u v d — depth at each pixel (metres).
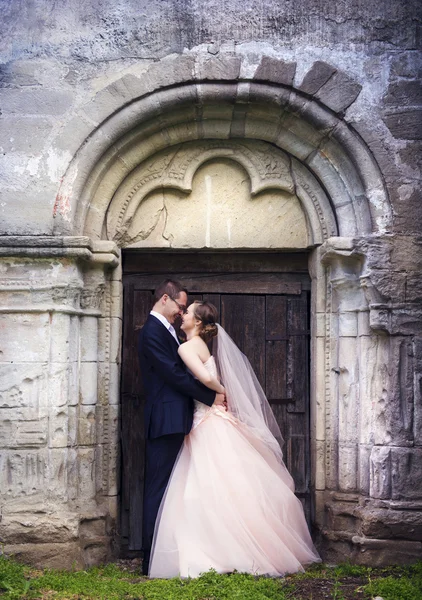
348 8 5.39
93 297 5.38
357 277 5.34
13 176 5.21
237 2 5.36
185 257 5.78
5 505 4.99
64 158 5.22
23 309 5.11
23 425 5.05
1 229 5.16
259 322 5.74
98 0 5.36
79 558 4.94
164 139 5.49
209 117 5.45
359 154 5.27
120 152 5.41
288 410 5.71
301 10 5.37
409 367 5.14
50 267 5.17
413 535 4.98
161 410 5.04
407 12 5.39
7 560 4.77
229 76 5.26
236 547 4.69
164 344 5.16
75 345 5.26
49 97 5.27
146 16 5.34
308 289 5.75
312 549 5.10
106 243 5.31
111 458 5.41
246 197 5.64
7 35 5.34
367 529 4.98
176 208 5.62
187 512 4.78
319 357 5.50
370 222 5.24
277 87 5.30
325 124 5.31
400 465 5.06
